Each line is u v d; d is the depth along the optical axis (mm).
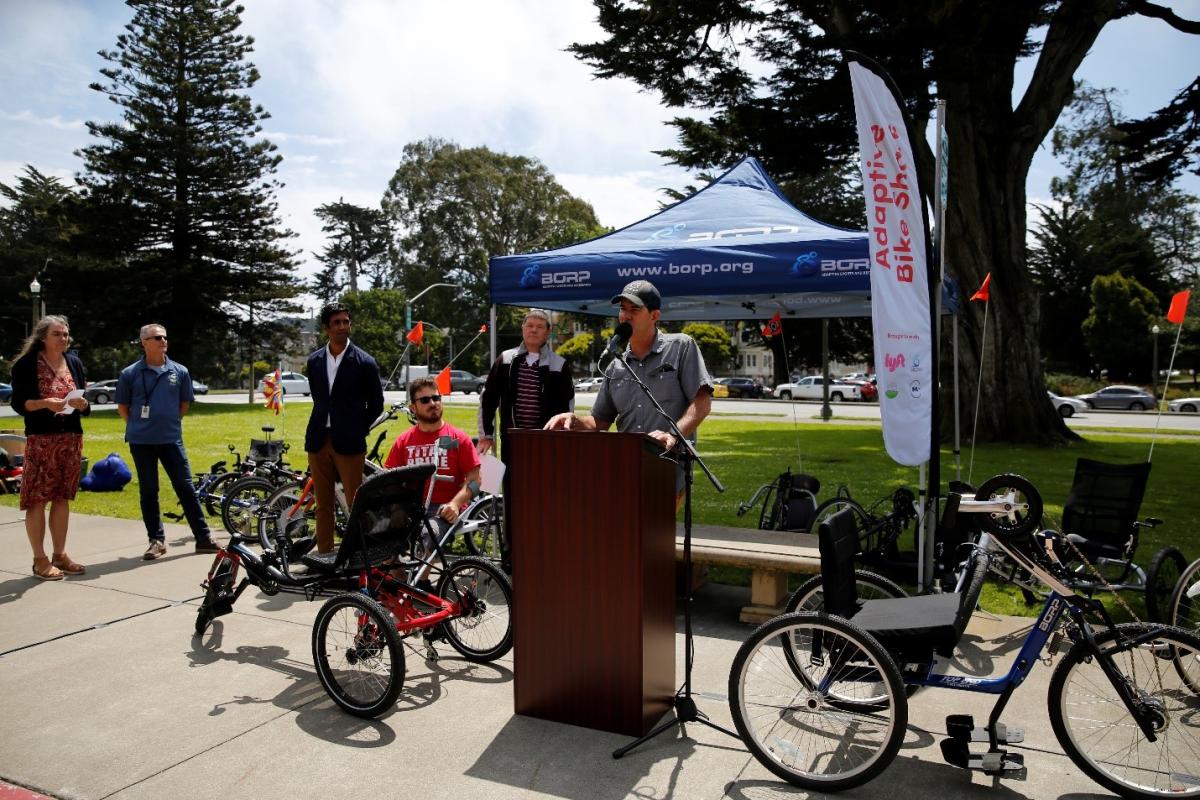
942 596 3520
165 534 7270
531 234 63906
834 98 15672
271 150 35969
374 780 3027
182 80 33906
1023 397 16922
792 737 3316
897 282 4547
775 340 37344
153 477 6328
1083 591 3803
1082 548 5043
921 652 3088
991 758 2906
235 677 4047
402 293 64062
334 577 4027
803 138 17094
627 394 4055
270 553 4391
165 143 33500
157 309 34906
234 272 35656
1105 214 51812
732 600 5352
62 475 5812
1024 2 14008
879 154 4473
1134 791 2832
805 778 2951
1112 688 3178
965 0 13328
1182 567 4992
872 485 10695
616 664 3352
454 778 3037
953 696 3801
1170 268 54062
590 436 3326
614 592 3332
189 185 34719
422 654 4387
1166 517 8320
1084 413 31891
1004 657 4266
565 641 3449
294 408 31594
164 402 6242
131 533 7309
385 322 62062
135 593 5445
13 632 4695
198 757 3221
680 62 17203
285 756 3225
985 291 6254
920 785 2984
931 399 4703
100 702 3752
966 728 2969
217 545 6453
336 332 5688
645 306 3900
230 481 8242
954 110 16141
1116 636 2879
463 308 63156
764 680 3635
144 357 6289
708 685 3928
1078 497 5402
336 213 91188
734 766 3129
